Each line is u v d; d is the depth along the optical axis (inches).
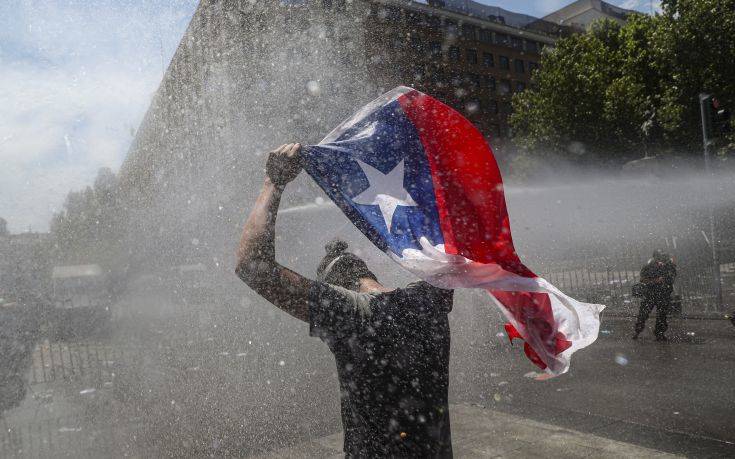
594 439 158.4
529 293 70.0
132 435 172.6
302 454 152.9
